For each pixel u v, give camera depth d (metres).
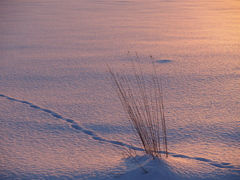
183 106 6.32
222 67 9.39
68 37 15.69
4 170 3.86
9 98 7.09
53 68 9.78
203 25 19.09
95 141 4.81
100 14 25.39
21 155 4.31
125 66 9.79
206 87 7.55
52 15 25.31
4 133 5.15
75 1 39.12
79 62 10.49
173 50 12.06
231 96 6.86
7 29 18.58
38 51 12.48
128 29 17.83
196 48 12.38
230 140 4.73
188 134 4.99
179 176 3.37
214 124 5.38
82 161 4.07
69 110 6.29
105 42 14.07
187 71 9.02
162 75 8.67
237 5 32.59
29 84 8.18
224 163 3.87
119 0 39.47
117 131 5.20
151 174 3.34
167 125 5.36
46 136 5.03
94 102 6.73
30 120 5.76
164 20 21.50
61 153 4.37
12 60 11.00
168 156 3.95
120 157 4.16
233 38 14.67
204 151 4.31
